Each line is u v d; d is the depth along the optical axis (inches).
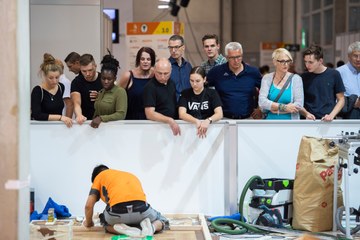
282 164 591.2
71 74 776.9
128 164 589.3
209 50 652.7
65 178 588.4
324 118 582.2
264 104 588.7
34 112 584.4
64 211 581.0
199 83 577.0
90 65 592.7
